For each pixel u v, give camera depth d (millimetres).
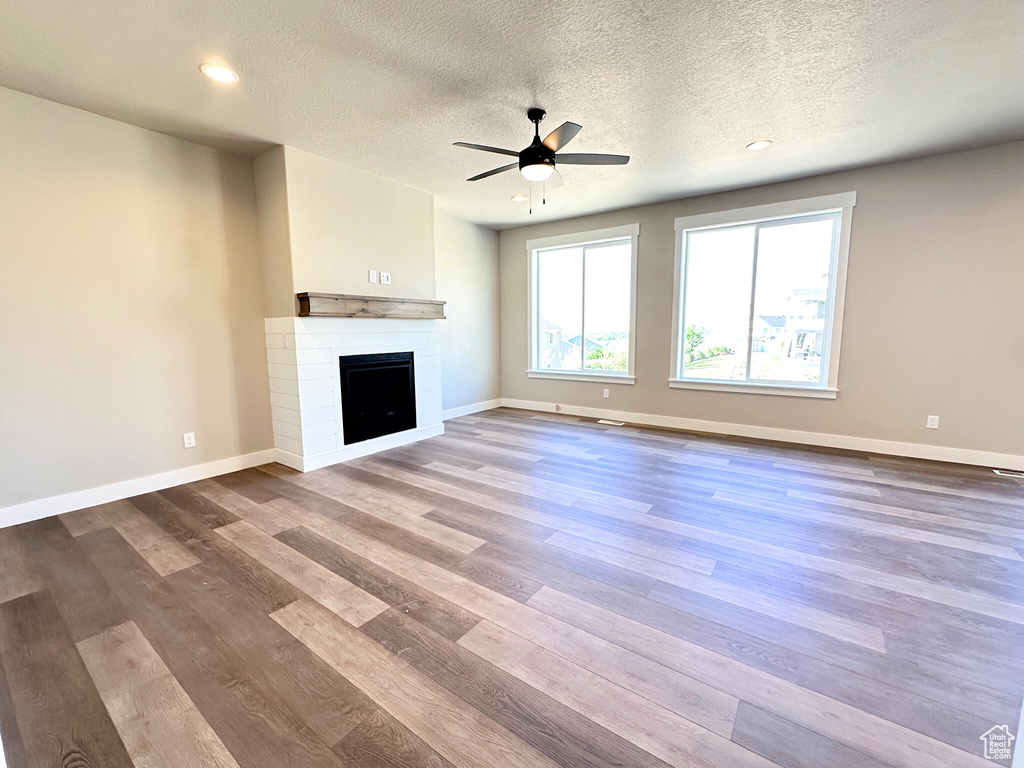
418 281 4531
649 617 1812
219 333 3580
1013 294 3434
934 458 3822
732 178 4121
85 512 2879
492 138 3291
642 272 5152
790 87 2590
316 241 3637
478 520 2723
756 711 1364
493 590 2004
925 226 3678
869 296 3947
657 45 2203
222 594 1991
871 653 1599
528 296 6180
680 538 2475
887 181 3785
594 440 4617
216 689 1478
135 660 1605
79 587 2049
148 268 3176
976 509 2807
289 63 2346
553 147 2588
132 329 3123
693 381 4953
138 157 3088
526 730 1312
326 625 1783
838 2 1893
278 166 3471
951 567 2148
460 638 1703
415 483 3383
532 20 2016
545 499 3047
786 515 2754
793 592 1966
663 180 4164
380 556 2305
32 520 2760
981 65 2354
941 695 1414
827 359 4246
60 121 2756
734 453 4094
